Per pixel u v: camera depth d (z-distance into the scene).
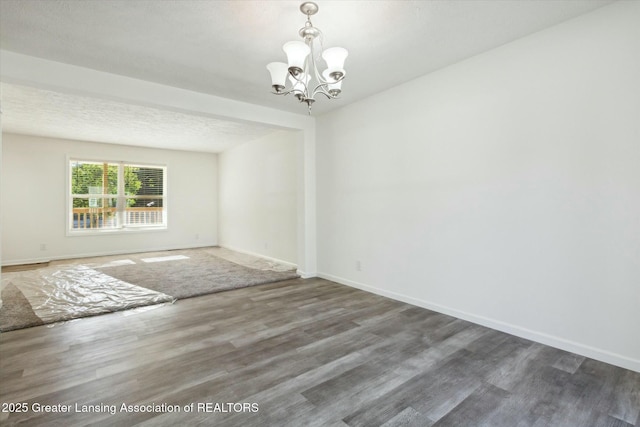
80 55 2.76
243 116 3.97
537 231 2.48
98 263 5.71
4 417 1.62
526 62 2.51
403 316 3.07
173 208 7.50
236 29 2.37
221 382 1.96
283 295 3.79
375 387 1.90
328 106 4.20
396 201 3.56
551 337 2.42
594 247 2.21
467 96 2.89
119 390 1.87
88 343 2.49
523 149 2.54
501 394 1.83
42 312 3.14
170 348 2.41
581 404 1.74
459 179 2.97
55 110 4.36
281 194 5.80
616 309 2.13
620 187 2.11
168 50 2.68
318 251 4.70
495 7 2.12
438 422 1.60
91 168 6.57
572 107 2.29
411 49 2.69
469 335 2.62
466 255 2.94
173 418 1.63
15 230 5.77
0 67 2.64
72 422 1.59
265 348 2.41
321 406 1.73
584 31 2.23
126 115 4.61
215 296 3.76
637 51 2.03
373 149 3.81
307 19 2.23
